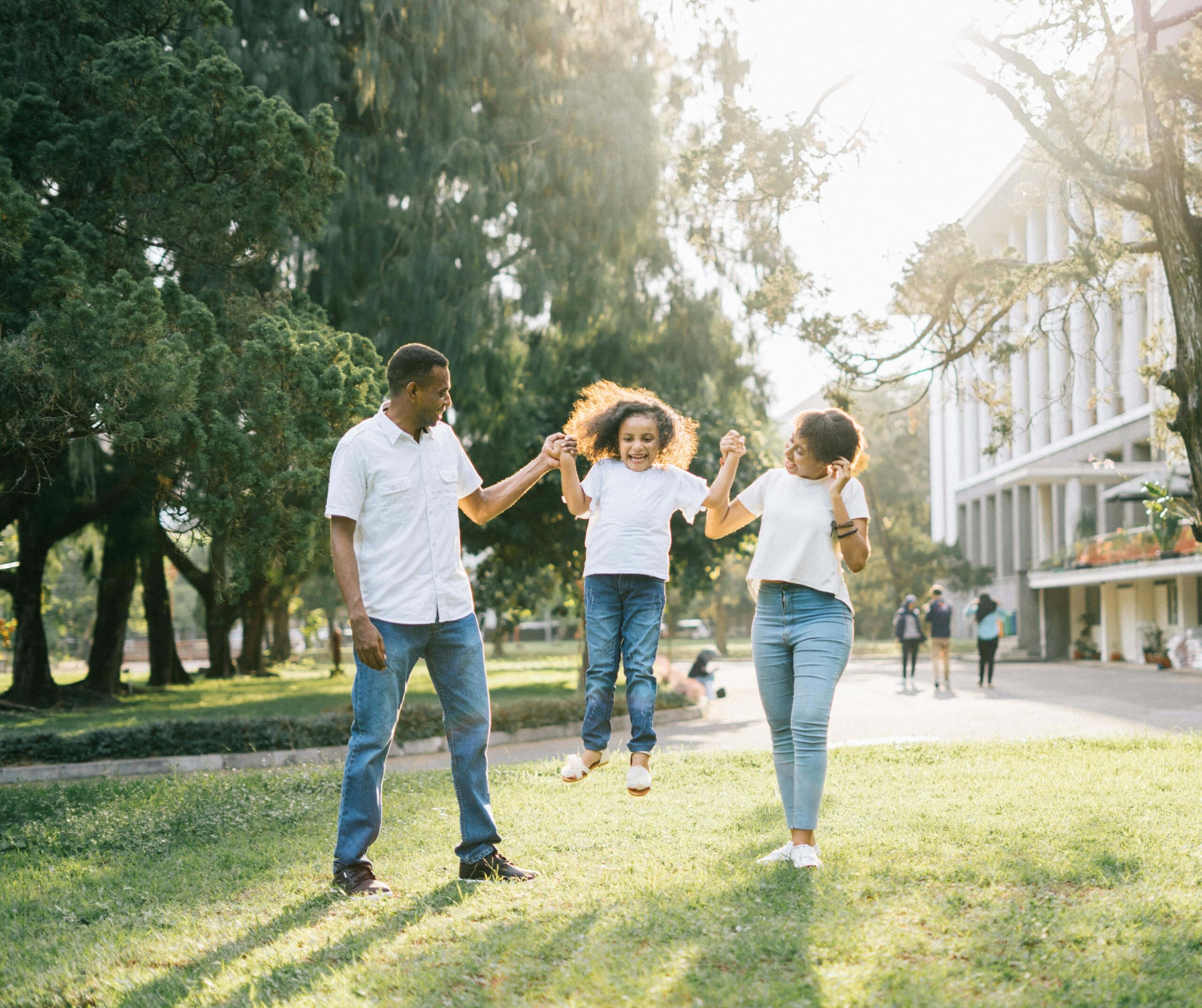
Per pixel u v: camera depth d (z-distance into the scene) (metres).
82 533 25.92
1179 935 3.46
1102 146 12.52
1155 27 10.67
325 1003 3.10
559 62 18.92
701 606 70.88
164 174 10.63
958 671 29.47
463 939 3.69
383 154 17.47
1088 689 21.17
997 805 6.28
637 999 3.03
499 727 13.82
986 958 3.27
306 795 7.71
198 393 9.50
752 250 14.14
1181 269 10.48
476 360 17.27
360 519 4.62
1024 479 38.00
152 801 7.74
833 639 4.70
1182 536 26.94
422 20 17.27
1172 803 6.24
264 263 13.06
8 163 9.36
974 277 12.98
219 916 4.31
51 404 8.99
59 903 4.69
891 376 13.44
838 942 3.44
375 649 4.39
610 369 20.02
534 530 19.61
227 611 36.66
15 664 22.47
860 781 7.61
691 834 5.66
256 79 15.86
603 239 18.36
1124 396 39.12
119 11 11.77
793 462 4.82
